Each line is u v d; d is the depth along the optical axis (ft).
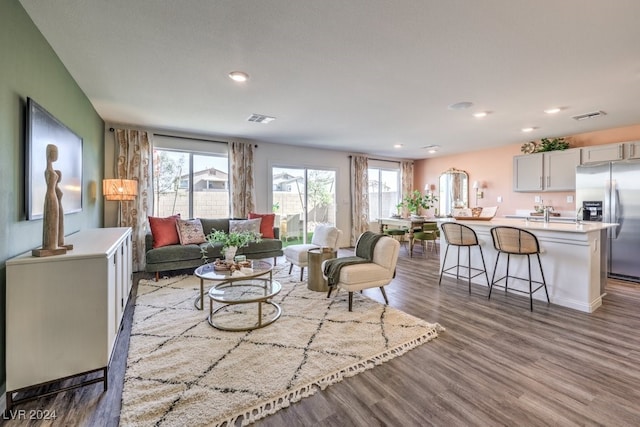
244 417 5.24
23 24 6.15
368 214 24.47
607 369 6.72
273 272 15.28
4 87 5.47
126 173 15.16
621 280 14.06
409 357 7.22
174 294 11.73
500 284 12.63
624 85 9.93
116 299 7.40
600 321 9.34
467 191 23.43
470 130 16.34
